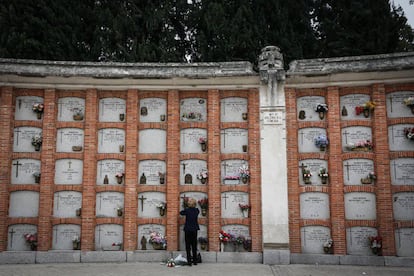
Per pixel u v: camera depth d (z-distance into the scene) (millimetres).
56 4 15062
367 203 11016
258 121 11570
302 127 11570
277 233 10898
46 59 14430
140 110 11891
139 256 11055
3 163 11188
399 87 11312
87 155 11453
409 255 10594
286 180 11141
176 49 17422
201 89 11859
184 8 17891
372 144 11203
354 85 11477
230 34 15742
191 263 10445
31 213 11211
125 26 16281
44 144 11398
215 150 11508
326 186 11234
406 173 10930
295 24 17656
